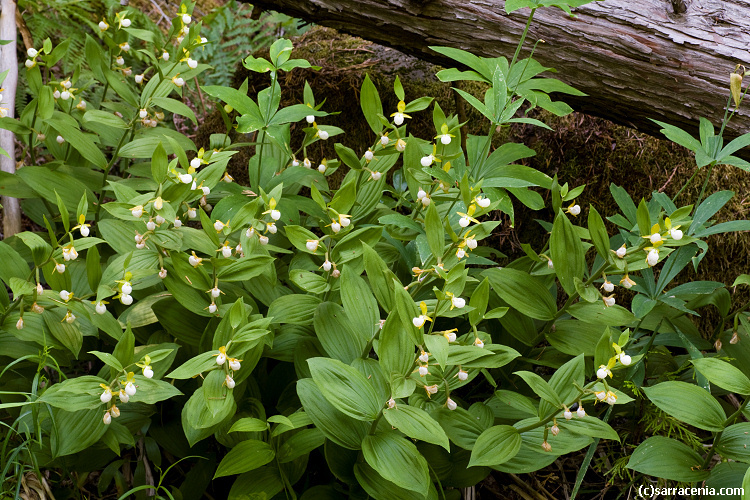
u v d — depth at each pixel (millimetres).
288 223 1791
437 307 1475
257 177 1862
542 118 2232
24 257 1881
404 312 1464
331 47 2506
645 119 2014
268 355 1717
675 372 1812
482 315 1529
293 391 1747
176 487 1783
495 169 1770
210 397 1515
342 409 1490
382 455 1514
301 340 1728
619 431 1904
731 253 2098
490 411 1670
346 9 2049
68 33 2582
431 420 1484
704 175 2143
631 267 1612
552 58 1976
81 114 1935
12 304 1626
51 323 1638
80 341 1646
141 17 2590
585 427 1565
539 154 2223
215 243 1603
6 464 1574
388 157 1806
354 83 2328
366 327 1603
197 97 2900
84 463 1693
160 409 1777
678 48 1915
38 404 1593
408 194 1949
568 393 1577
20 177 1853
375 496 1561
